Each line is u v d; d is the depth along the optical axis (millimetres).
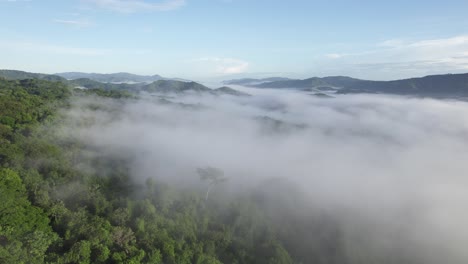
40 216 56281
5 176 62250
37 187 66750
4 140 83562
